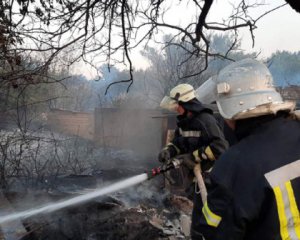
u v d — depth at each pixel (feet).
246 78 5.00
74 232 12.65
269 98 4.80
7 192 15.55
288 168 4.31
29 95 27.25
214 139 11.23
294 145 4.51
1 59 13.12
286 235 4.10
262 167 4.33
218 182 4.50
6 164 19.67
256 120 4.81
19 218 12.38
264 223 4.20
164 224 15.37
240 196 4.30
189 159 11.01
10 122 23.04
